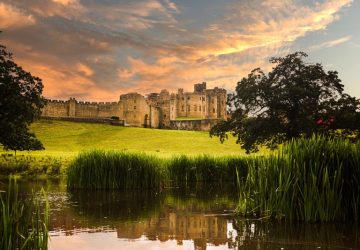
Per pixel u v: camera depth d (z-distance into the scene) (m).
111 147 81.94
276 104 35.78
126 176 24.02
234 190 23.56
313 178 12.89
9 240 8.01
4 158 38.84
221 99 161.50
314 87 36.38
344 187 13.37
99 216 14.61
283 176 13.55
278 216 13.42
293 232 11.74
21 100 35.84
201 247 10.35
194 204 17.78
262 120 36.16
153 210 16.03
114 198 19.67
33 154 52.81
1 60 35.91
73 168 23.84
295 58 37.22
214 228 12.51
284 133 36.62
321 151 13.67
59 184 26.14
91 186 23.45
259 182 14.39
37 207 8.87
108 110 125.62
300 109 36.09
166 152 71.69
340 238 11.05
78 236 11.50
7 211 8.30
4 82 35.50
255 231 11.95
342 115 33.88
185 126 123.56
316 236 11.27
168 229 12.42
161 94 139.50
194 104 152.75
